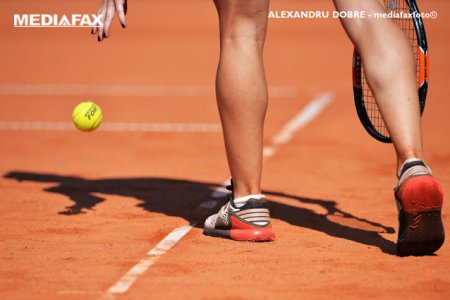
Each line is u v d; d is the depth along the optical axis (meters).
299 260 5.22
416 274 4.87
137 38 29.02
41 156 10.02
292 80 18.83
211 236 5.95
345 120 13.06
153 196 7.55
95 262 5.17
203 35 30.00
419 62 5.56
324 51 25.36
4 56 23.92
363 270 4.97
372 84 5.33
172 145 10.91
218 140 11.34
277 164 9.43
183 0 47.53
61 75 19.78
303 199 7.46
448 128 12.22
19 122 13.06
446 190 7.79
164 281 4.71
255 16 5.61
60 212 6.82
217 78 5.69
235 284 4.66
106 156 10.04
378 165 9.36
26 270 4.97
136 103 15.38
